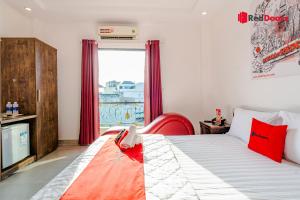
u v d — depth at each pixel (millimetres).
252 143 1774
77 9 3391
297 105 1729
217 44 3537
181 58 4176
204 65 4047
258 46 2275
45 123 3318
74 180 1069
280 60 1906
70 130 4016
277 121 1758
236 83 2838
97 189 966
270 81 2078
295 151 1414
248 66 2512
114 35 3859
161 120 3469
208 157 1611
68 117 4008
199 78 4207
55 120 3721
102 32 3824
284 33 1842
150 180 1087
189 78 4195
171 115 3525
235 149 1833
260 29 2227
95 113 3951
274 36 1984
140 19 3838
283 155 1544
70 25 3971
